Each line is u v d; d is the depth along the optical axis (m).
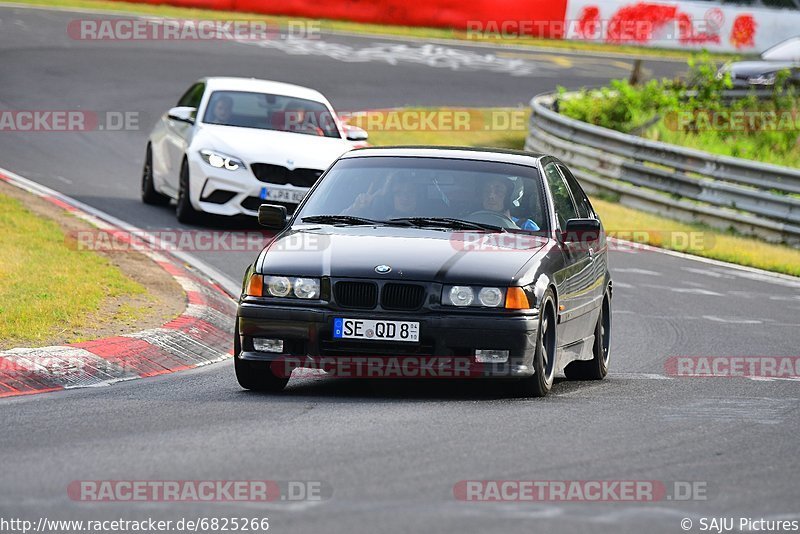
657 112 98.19
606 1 140.25
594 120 96.56
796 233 67.75
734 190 70.69
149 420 24.25
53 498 18.17
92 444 21.83
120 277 41.25
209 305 39.41
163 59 103.25
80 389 28.39
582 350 31.91
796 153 100.19
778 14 141.38
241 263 48.75
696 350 38.09
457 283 26.89
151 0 127.38
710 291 51.53
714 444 23.34
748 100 102.50
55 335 32.34
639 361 36.16
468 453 21.42
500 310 26.81
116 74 95.75
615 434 23.77
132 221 55.81
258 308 27.41
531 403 27.23
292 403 26.55
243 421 24.17
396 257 27.47
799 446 23.59
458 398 27.80
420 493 18.58
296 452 21.20
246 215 56.25
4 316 33.12
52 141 76.75
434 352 26.75
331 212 30.38
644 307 46.66
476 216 29.89
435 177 30.91
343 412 25.34
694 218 72.81
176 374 31.09
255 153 54.81
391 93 102.62
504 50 132.12
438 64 118.62
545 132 88.25
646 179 76.19
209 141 55.47
